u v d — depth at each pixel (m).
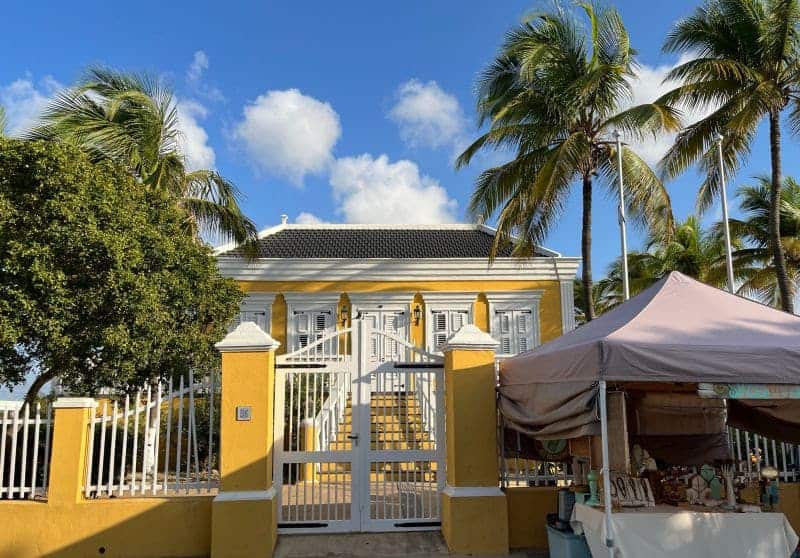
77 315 9.06
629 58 15.17
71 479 8.10
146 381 10.95
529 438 8.87
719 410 8.41
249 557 7.87
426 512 9.25
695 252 27.53
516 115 15.38
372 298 20.05
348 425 11.48
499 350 19.89
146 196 11.45
